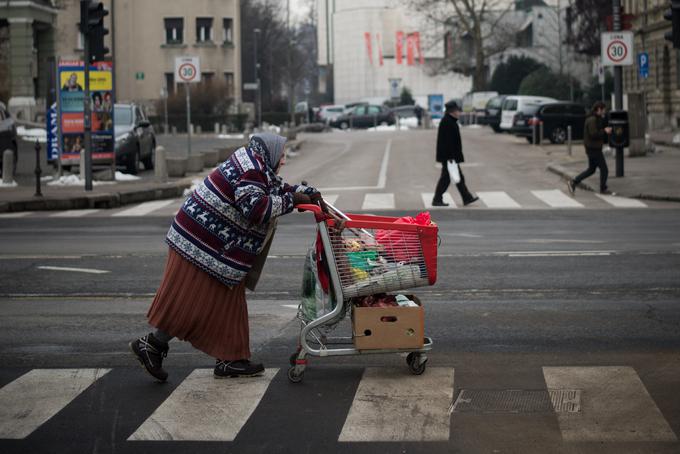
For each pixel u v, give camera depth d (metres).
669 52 53.12
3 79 58.97
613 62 25.41
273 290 11.03
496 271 12.07
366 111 76.19
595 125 22.92
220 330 7.32
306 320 7.54
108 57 79.75
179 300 7.18
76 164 27.62
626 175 26.00
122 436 6.18
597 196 22.77
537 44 102.12
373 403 6.78
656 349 8.19
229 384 7.31
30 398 7.02
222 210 7.02
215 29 80.44
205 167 34.47
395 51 139.12
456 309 9.88
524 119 43.12
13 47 60.66
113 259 13.53
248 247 7.12
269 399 6.93
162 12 79.69
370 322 7.32
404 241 7.37
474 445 5.91
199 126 68.31
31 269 12.67
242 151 7.11
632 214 19.05
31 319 9.66
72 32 77.12
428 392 7.03
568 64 76.06
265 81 106.44
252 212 6.90
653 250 13.71
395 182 27.08
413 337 7.37
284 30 117.12
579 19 68.94
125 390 7.21
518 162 32.88
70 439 6.14
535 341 8.52
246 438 6.10
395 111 87.88
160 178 27.08
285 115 86.00
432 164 32.97
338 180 27.98
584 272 11.89
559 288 10.90
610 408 6.61
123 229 17.55
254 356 8.16
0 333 9.06
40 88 65.62
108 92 27.53
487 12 81.44
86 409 6.76
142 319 9.64
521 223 17.64
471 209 20.44
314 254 7.48
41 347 8.55
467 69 85.81
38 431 6.30
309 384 7.29
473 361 7.89
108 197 22.66
